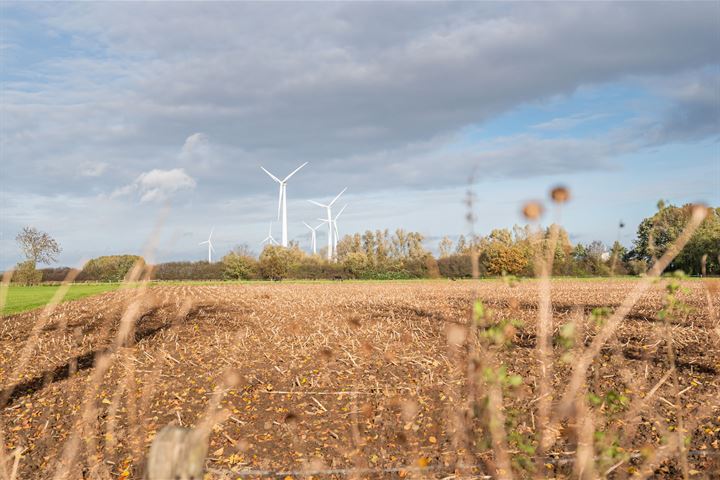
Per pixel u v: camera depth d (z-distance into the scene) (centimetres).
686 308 451
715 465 562
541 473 496
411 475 576
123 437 710
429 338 1291
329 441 685
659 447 580
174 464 279
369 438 682
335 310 2080
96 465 627
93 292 3738
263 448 677
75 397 884
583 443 466
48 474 627
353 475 591
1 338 1542
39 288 4362
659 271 368
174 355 1188
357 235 10388
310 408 805
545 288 361
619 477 529
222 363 1097
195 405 835
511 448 507
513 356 970
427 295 2772
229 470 614
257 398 859
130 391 707
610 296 2517
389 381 907
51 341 1430
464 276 5341
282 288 4131
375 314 1877
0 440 541
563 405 440
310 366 1045
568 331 400
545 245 356
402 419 724
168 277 6919
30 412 828
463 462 573
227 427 747
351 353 1136
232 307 2262
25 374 1070
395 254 7725
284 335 1438
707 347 1060
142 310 2083
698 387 796
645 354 992
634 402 689
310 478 593
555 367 877
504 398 702
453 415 666
